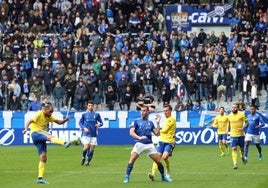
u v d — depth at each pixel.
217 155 82.62
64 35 117.31
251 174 61.94
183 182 56.00
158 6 129.25
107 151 90.50
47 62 112.94
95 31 118.50
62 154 85.75
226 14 128.62
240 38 120.25
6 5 125.50
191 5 129.12
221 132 82.88
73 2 128.00
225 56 112.06
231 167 68.19
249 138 76.38
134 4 127.12
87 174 62.41
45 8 124.50
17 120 103.12
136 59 113.50
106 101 110.00
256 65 110.44
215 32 129.25
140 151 55.69
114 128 103.06
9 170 66.31
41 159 56.19
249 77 110.38
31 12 124.00
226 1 131.62
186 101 110.19
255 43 115.56
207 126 101.06
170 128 58.88
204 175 61.16
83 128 71.19
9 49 116.00
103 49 115.19
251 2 125.75
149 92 110.06
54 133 102.31
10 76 111.62
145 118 55.81
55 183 55.78
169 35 128.00
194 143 101.31
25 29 122.19
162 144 58.97
